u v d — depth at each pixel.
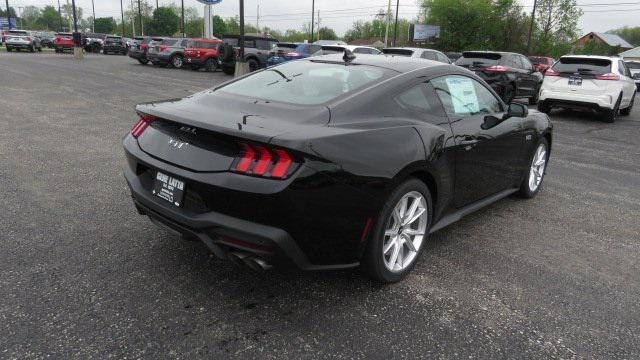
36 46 43.47
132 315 2.72
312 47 20.30
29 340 2.46
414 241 3.35
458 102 3.80
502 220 4.54
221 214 2.65
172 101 3.44
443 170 3.39
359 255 2.90
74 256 3.36
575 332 2.79
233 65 22.20
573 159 7.35
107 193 4.68
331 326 2.71
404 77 3.41
